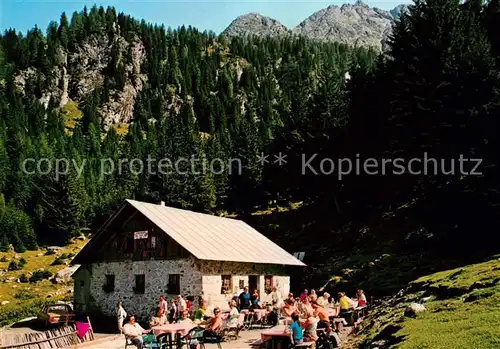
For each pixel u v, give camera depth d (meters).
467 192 34.59
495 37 48.34
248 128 118.00
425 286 21.91
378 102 53.59
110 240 34.72
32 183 104.25
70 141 146.38
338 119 62.44
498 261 21.11
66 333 22.95
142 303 32.34
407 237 41.22
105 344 24.30
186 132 128.00
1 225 85.44
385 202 53.41
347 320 26.36
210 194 88.12
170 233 31.08
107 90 196.00
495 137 35.09
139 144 137.88
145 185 96.81
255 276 35.78
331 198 62.06
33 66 199.50
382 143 52.38
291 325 17.42
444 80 40.50
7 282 62.88
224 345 21.86
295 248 56.19
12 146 127.19
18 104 164.88
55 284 61.41
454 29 43.72
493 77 37.66
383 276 35.91
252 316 27.73
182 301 26.77
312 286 42.91
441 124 39.16
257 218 72.38
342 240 51.88
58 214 87.44
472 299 15.80
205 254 29.91
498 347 10.27
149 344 19.16
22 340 20.72
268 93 193.00
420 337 12.44
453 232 35.53
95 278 34.88
